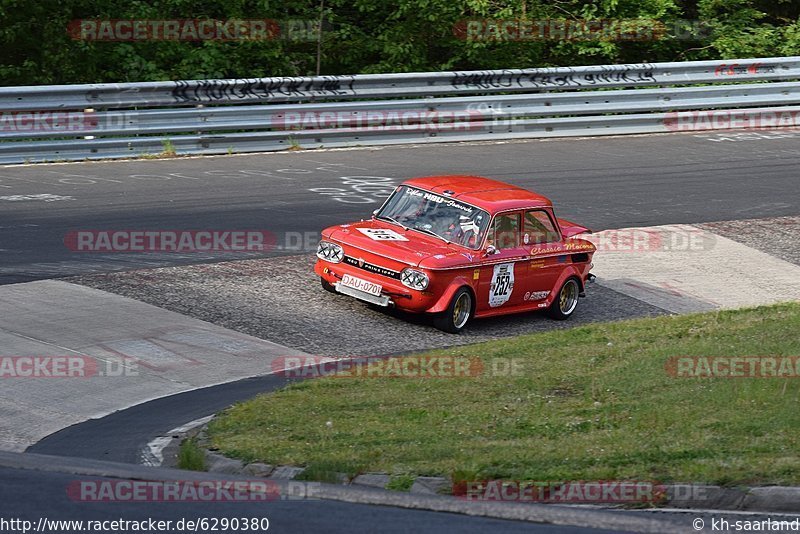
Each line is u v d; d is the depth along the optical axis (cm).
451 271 1959
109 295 1936
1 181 2611
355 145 3312
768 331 1862
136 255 2175
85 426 1360
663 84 3747
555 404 1443
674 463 1184
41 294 1898
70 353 1645
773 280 2495
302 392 1485
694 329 1925
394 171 3008
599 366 1652
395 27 4050
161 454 1245
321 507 1029
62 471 1116
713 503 1112
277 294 2073
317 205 2627
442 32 4094
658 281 2433
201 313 1908
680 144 3606
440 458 1201
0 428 1335
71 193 2558
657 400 1452
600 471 1145
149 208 2488
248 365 1680
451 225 2067
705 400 1440
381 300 1984
